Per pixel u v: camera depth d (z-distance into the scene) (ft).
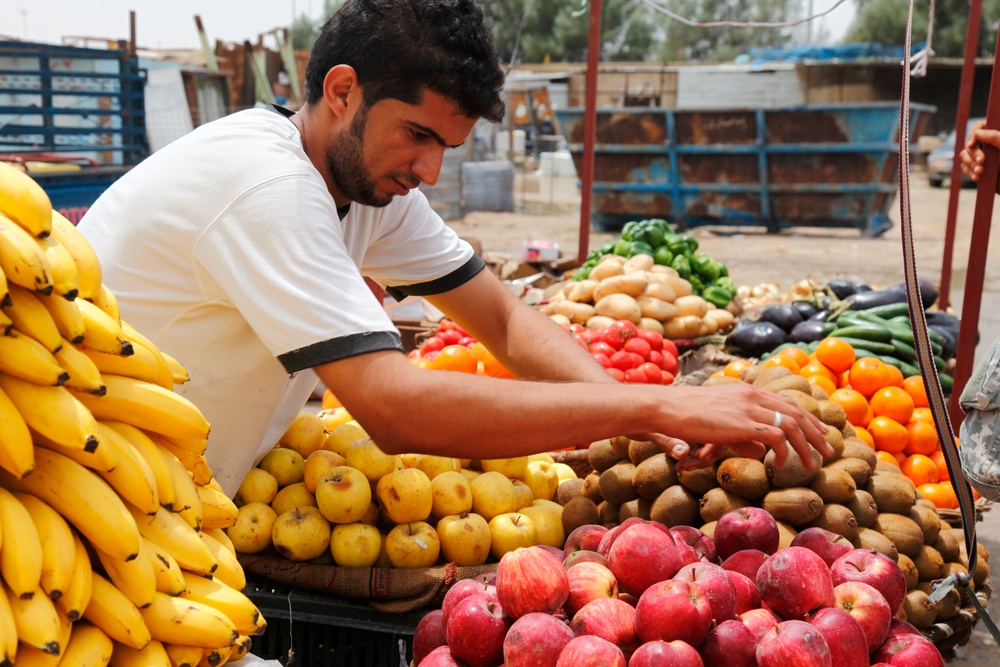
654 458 8.08
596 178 51.01
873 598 5.77
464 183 68.59
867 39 132.36
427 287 8.11
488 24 5.85
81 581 4.11
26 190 4.09
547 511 8.84
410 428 5.60
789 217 48.75
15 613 3.88
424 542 8.00
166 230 6.11
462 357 12.16
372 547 8.05
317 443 8.97
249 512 8.07
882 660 5.74
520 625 5.39
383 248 7.86
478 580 6.43
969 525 6.68
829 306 17.81
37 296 4.14
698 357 17.38
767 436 5.99
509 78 72.74
